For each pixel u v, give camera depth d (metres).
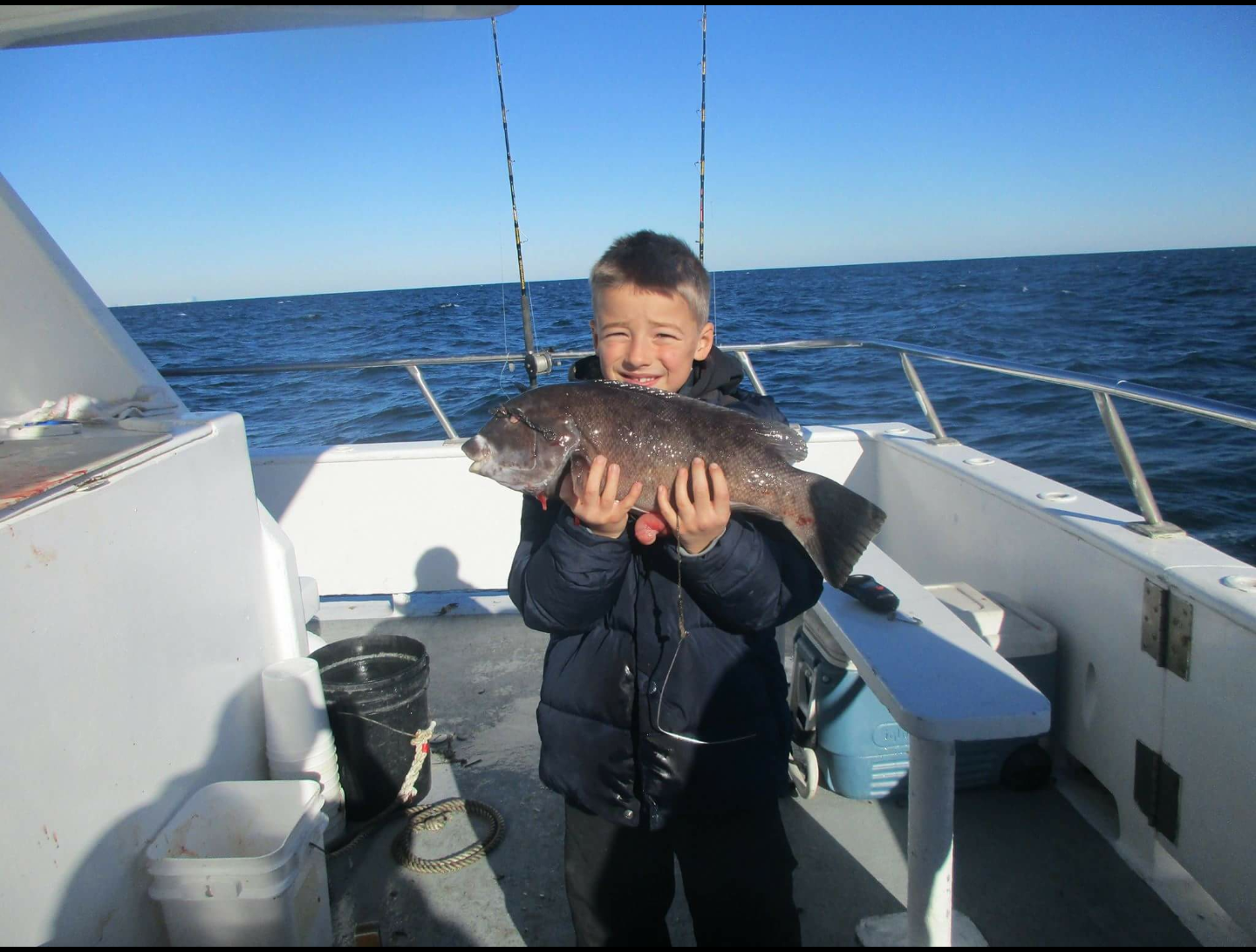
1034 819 2.50
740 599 1.51
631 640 1.59
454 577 4.21
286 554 2.58
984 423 10.34
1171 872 2.25
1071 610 2.60
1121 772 2.36
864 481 4.18
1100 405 2.42
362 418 11.39
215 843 1.94
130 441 2.02
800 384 12.93
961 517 3.32
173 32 1.47
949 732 1.57
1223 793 1.96
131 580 1.77
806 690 2.71
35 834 1.42
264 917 1.71
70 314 2.39
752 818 1.58
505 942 2.11
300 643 2.66
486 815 2.60
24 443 2.03
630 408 1.58
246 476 2.45
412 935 2.15
